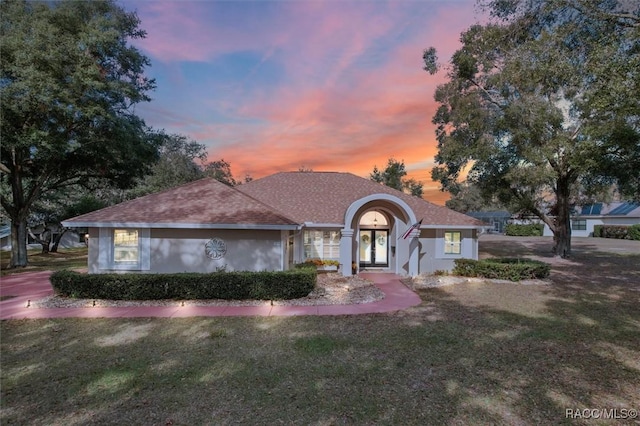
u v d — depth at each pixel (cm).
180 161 3866
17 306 1107
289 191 2069
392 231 1928
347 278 1644
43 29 1595
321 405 518
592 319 982
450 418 485
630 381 600
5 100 1529
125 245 1396
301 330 878
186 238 1390
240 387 574
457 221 1825
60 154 1780
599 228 4659
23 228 2128
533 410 507
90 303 1135
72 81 1639
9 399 538
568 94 1897
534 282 1564
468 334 850
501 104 2203
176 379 603
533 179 1969
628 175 1784
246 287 1185
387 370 641
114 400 535
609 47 1112
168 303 1143
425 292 1363
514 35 1689
